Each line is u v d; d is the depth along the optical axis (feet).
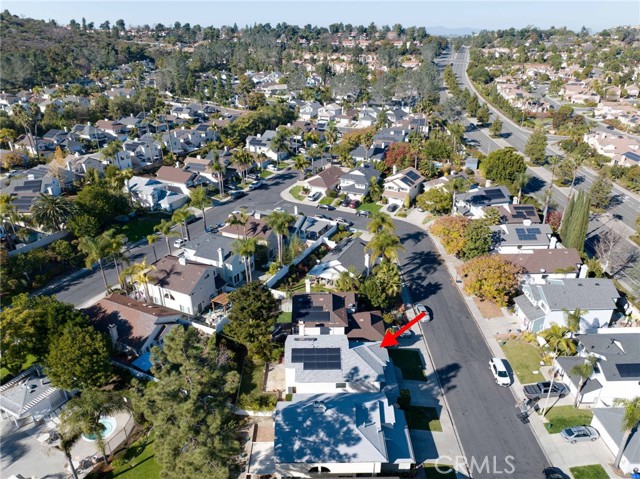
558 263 231.91
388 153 399.24
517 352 191.42
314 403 146.92
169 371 134.72
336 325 190.39
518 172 363.35
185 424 115.34
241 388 173.17
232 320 182.80
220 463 115.75
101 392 142.61
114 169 351.46
